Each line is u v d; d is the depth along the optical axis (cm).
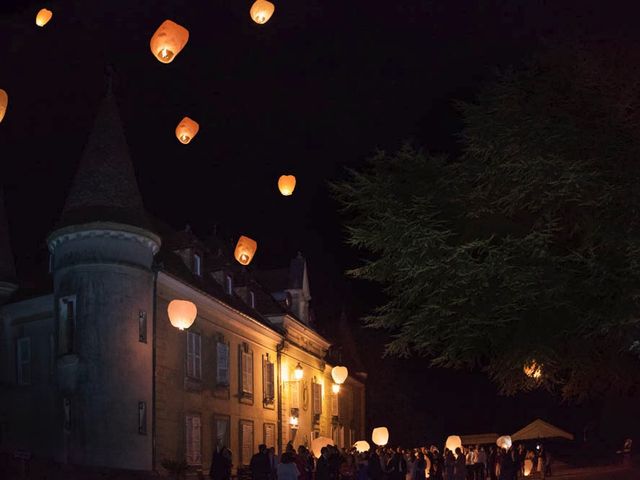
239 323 3525
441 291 1825
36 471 2145
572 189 1759
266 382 3856
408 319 2055
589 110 1883
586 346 1903
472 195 1978
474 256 1980
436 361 1948
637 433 2127
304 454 2314
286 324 4241
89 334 2548
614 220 1806
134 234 2658
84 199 2688
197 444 2997
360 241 1988
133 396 2580
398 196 2055
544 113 1914
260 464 2020
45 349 2756
